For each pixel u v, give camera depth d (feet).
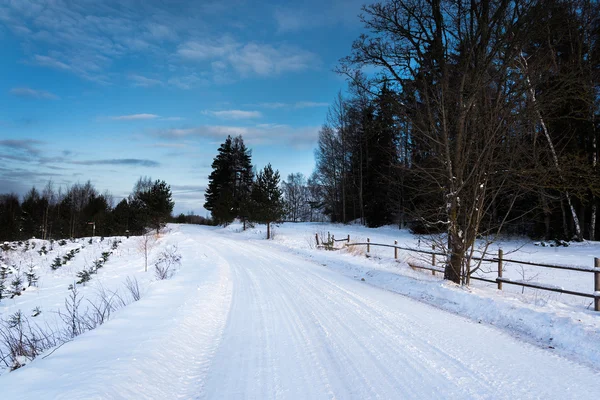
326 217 229.66
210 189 214.90
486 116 29.30
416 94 33.63
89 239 95.14
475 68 30.01
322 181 159.63
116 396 10.74
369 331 19.16
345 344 17.15
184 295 26.68
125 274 49.47
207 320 21.40
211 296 27.22
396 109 33.96
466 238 30.12
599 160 66.13
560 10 29.81
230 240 98.58
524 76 29.30
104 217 128.47
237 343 17.56
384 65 35.12
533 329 19.19
